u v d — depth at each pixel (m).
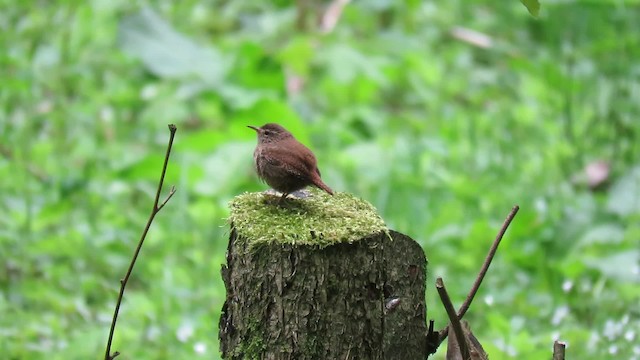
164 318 9.79
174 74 14.94
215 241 11.89
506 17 18.56
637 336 9.19
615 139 14.35
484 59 17.94
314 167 6.79
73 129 14.16
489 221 12.61
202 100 14.96
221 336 6.35
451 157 14.48
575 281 10.74
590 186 13.70
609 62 16.05
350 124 15.33
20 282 10.47
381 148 13.95
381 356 6.07
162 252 11.48
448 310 6.03
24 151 13.16
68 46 15.45
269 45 16.95
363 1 17.94
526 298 10.60
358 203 6.72
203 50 15.43
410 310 6.15
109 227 11.77
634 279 10.78
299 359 5.98
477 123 15.40
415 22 18.56
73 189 12.02
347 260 5.99
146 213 12.48
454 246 11.93
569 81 15.41
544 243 11.88
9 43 15.02
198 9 18.00
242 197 6.68
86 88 15.05
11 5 15.53
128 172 13.08
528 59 17.17
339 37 16.94
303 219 6.26
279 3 18.42
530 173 14.07
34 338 9.34
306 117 14.87
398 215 12.69
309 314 5.97
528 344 8.84
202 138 13.66
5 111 13.55
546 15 17.19
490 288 10.94
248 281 6.08
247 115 13.64
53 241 10.96
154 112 14.73
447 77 17.06
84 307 9.91
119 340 9.10
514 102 16.42
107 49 15.88
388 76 16.53
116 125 14.36
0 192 12.06
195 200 12.92
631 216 12.19
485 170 14.17
